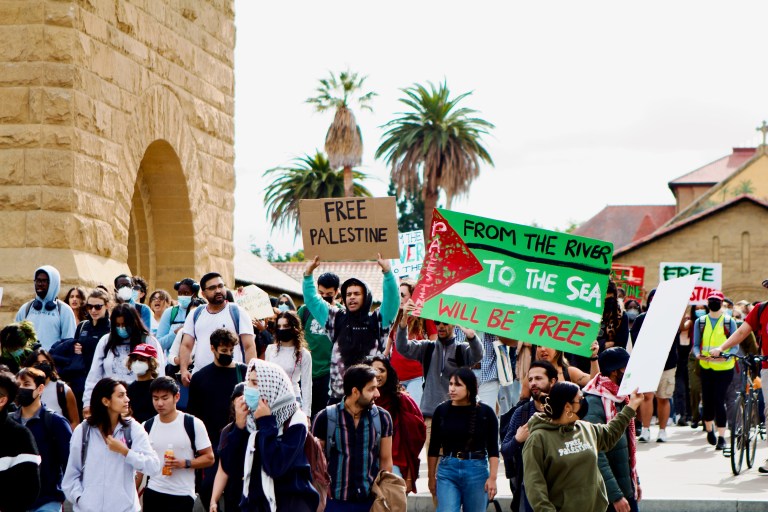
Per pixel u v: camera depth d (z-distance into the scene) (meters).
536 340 10.35
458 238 10.69
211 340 11.07
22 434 8.76
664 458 15.48
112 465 9.69
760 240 49.03
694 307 20.23
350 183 66.56
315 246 12.23
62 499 10.22
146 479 10.55
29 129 16.17
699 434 18.62
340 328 11.93
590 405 9.29
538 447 8.22
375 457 9.41
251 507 8.41
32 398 10.06
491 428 10.12
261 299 15.16
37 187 16.12
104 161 17.23
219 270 21.97
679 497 12.02
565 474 8.22
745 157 82.88
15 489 8.68
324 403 13.01
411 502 12.08
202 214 21.11
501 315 10.47
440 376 12.19
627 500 9.38
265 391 8.38
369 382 9.33
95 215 16.92
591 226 92.31
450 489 10.05
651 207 92.62
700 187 80.88
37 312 13.14
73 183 16.27
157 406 10.18
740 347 16.45
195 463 10.17
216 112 21.73
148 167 20.12
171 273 20.72
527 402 9.65
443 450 10.18
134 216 20.48
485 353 13.59
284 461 8.30
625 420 8.59
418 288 10.74
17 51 16.25
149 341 11.93
